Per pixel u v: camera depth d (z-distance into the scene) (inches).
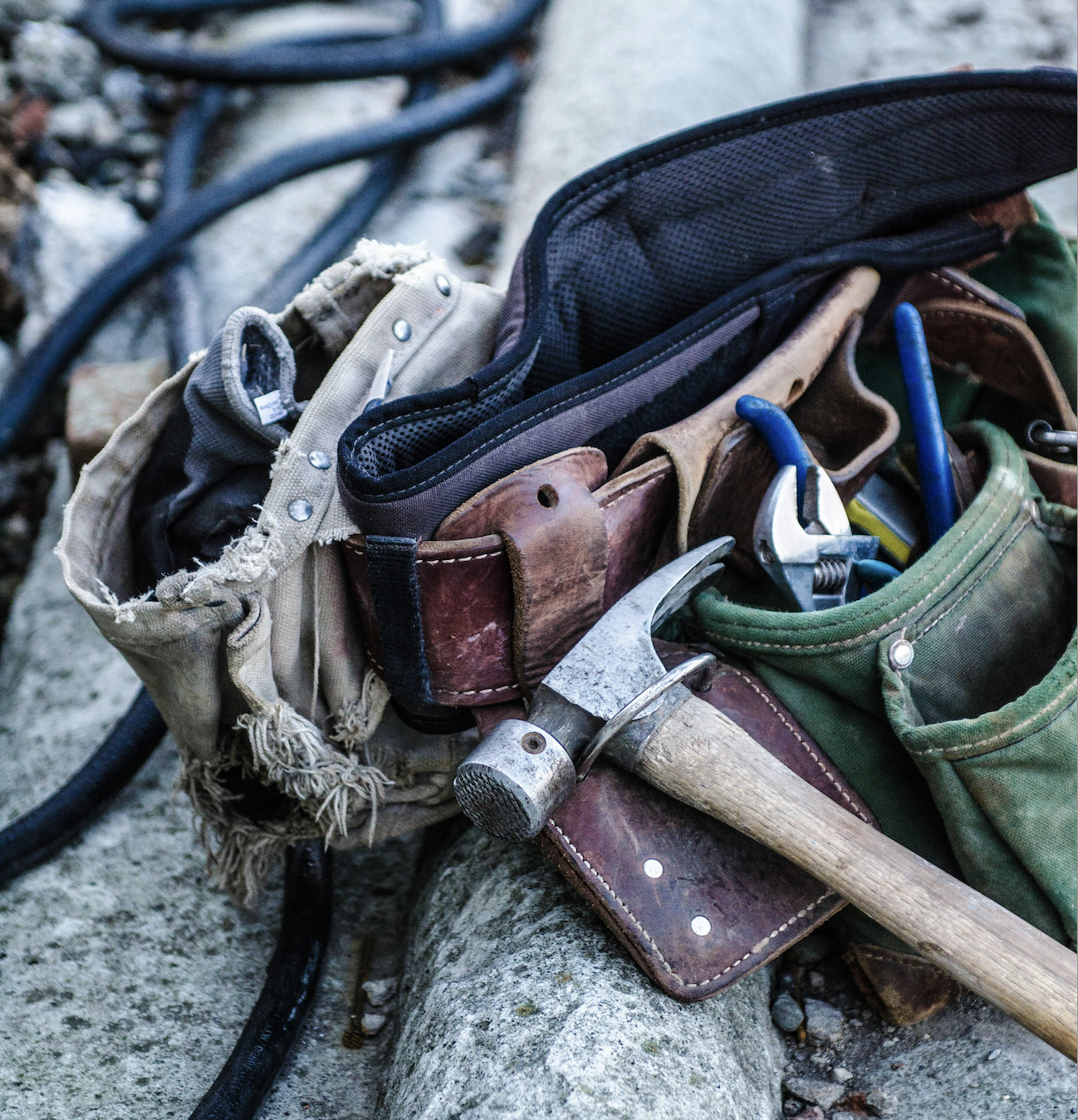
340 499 42.9
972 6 125.7
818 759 44.3
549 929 44.2
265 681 43.6
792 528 45.0
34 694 71.1
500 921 46.0
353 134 102.2
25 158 108.3
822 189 54.9
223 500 46.9
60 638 74.8
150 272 93.2
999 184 56.5
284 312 48.5
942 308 56.8
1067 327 57.3
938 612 43.7
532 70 124.6
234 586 41.7
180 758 48.1
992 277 59.6
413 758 48.6
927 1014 45.6
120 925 54.7
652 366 48.4
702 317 50.4
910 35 122.8
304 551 42.9
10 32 113.9
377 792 46.3
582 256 52.3
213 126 119.5
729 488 47.8
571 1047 38.6
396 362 47.3
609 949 42.8
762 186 54.0
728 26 106.2
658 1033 39.7
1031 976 35.1
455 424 45.3
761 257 55.2
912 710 42.6
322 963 51.8
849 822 39.0
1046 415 56.4
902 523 52.6
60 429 91.2
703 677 44.5
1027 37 118.9
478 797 39.8
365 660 46.9
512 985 42.1
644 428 49.6
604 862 41.9
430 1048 41.8
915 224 58.7
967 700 44.4
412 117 105.7
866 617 42.6
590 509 43.0
